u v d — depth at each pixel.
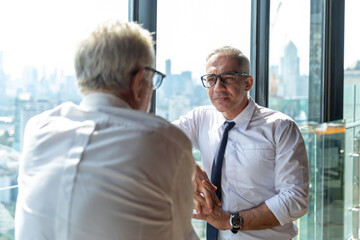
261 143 1.80
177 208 0.98
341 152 3.88
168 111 2.34
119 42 1.02
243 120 1.86
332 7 3.89
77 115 1.02
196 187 1.74
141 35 1.06
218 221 1.74
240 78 1.80
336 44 3.96
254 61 3.03
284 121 1.80
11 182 1.55
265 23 3.02
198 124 2.00
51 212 0.93
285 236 1.83
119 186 0.91
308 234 3.53
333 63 3.95
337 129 3.81
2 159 1.52
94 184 0.91
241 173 1.81
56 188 0.93
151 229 0.92
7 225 1.55
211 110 1.99
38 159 0.98
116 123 0.97
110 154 0.93
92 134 0.96
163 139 0.96
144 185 0.91
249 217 1.72
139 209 0.91
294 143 1.77
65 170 0.93
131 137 0.94
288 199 1.69
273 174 1.81
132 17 2.07
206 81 1.85
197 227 2.51
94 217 0.90
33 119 1.09
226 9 2.73
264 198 1.80
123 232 0.90
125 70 1.02
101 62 1.01
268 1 3.01
